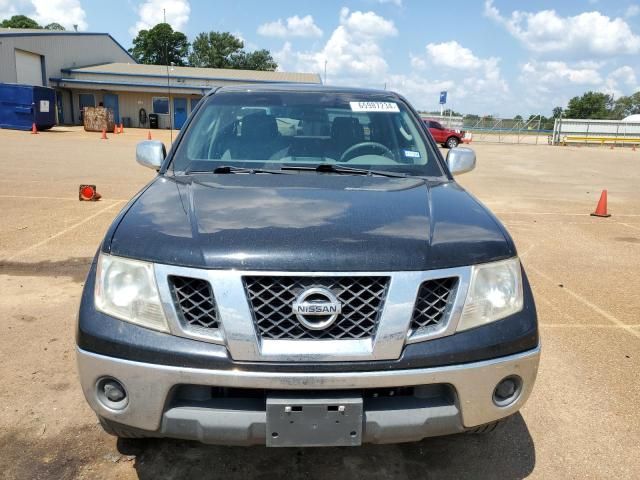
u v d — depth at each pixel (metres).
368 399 2.05
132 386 2.01
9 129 26.81
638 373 3.56
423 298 2.06
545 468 2.61
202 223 2.21
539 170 18.27
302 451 2.68
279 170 3.11
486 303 2.15
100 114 29.42
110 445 2.67
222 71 43.25
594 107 86.62
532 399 3.21
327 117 3.52
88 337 2.07
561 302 4.90
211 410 2.00
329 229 2.15
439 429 2.09
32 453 2.59
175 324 2.00
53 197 9.05
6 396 3.04
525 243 7.19
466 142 36.38
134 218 2.33
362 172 3.14
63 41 37.78
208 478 2.48
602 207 9.34
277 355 1.94
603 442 2.82
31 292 4.65
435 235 2.22
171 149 3.29
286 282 1.99
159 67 42.56
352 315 2.00
